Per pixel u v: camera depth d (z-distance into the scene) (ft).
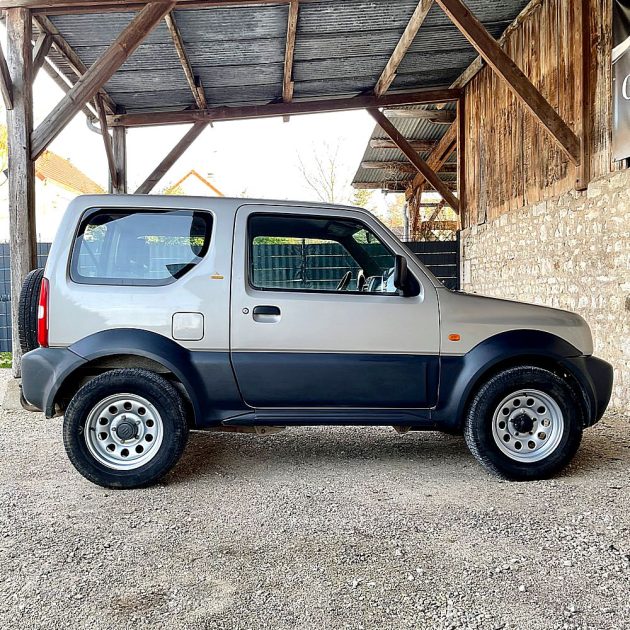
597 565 8.68
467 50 29.07
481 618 7.30
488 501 11.37
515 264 27.53
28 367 11.99
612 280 19.36
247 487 12.28
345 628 7.12
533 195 25.34
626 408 18.84
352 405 12.64
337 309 12.46
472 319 12.73
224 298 12.28
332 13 23.39
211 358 12.26
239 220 12.60
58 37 23.25
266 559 8.96
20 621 7.28
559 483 12.41
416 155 34.53
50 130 18.80
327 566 8.73
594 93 20.06
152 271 12.39
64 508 11.11
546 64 23.86
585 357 13.03
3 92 18.47
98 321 12.08
